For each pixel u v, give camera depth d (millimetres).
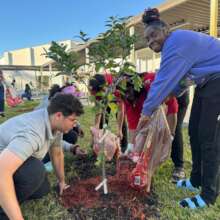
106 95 2219
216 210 2123
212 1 4641
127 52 2158
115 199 2246
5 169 1473
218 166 2115
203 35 2074
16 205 1463
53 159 2262
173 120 2570
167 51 2004
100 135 2387
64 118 1709
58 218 2025
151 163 2320
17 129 1681
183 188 2480
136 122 2777
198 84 2102
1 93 8312
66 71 2256
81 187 2443
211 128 2029
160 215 2057
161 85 2043
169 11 6504
